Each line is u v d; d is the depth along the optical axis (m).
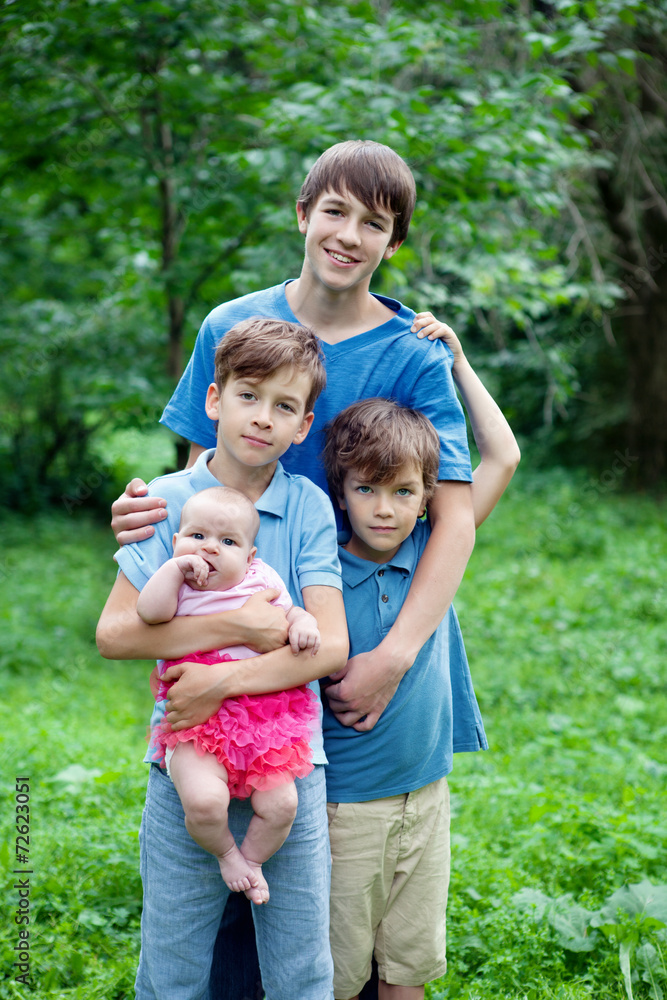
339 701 2.21
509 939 2.96
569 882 3.42
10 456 13.41
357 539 2.33
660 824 3.71
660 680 6.30
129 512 2.07
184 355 8.04
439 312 7.39
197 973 2.03
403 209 2.26
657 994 2.73
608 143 9.29
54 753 4.57
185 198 6.71
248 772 1.88
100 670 6.81
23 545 11.12
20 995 2.65
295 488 2.18
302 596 2.08
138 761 4.54
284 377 2.00
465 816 3.97
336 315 2.36
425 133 5.46
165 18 6.25
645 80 9.09
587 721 5.62
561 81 5.95
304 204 2.33
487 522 11.28
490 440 2.52
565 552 9.98
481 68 7.17
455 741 2.54
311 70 6.49
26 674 6.70
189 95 6.45
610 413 13.77
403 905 2.31
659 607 7.87
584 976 2.81
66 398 12.66
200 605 1.96
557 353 7.70
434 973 2.35
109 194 7.80
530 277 6.56
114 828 3.59
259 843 1.90
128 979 2.79
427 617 2.23
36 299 12.02
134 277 8.04
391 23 5.89
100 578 9.48
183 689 1.89
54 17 5.79
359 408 2.22
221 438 2.11
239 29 6.45
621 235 10.59
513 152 5.62
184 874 1.98
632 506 11.93
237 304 2.44
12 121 6.92
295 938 2.01
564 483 13.08
